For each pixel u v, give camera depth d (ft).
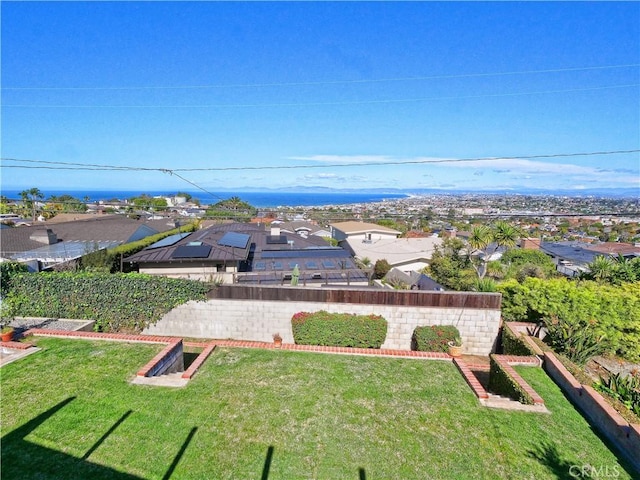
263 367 25.84
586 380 23.44
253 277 52.85
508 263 85.25
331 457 17.04
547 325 33.01
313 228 180.65
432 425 19.71
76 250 64.08
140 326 39.06
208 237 66.18
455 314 36.78
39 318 38.34
